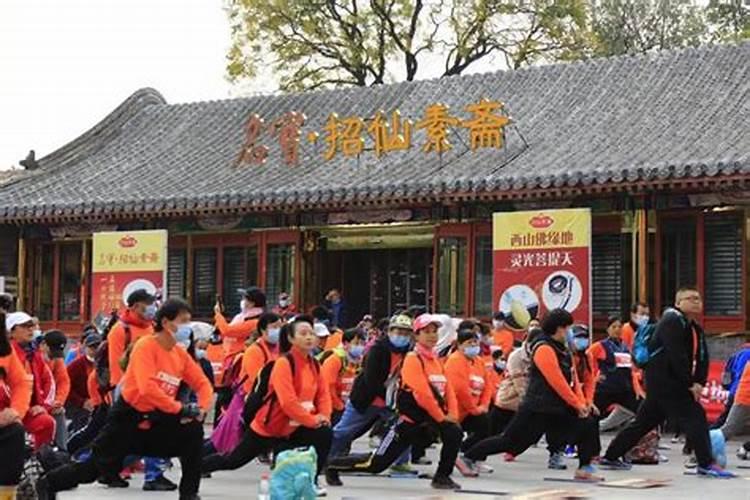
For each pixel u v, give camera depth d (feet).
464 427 52.60
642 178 78.28
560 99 99.30
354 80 156.97
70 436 53.72
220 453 45.78
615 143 88.17
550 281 79.56
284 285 97.86
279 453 40.50
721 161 75.20
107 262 95.91
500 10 151.23
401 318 48.93
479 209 89.51
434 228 91.76
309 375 41.91
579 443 49.73
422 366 46.44
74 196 105.19
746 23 176.35
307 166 100.78
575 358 51.19
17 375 36.58
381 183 89.71
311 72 156.46
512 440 49.73
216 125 115.85
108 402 49.70
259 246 98.89
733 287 79.56
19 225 107.65
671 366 49.90
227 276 100.27
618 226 84.02
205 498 44.29
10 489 36.24
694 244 81.20
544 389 49.01
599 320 84.64
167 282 100.27
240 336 56.08
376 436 59.31
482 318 88.84
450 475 47.39
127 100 122.93
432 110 93.15
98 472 38.09
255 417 42.68
